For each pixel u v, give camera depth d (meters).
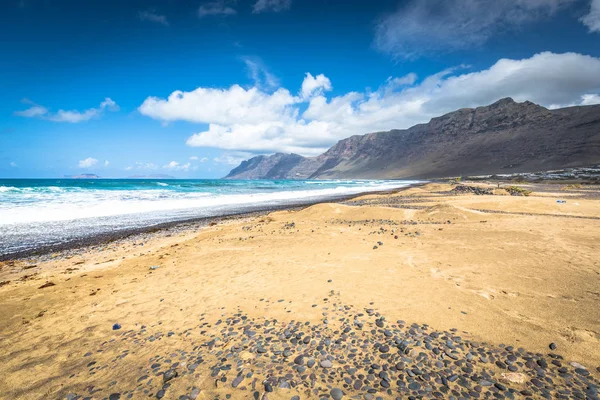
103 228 16.81
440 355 3.79
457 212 15.57
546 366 3.47
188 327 4.97
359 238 11.23
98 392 3.44
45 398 3.40
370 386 3.30
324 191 63.22
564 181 70.44
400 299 5.52
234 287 6.75
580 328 4.18
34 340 4.80
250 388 3.35
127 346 4.47
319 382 3.40
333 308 5.32
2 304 6.30
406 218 16.22
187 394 3.29
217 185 80.69
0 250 12.03
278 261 8.66
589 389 3.07
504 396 3.06
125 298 6.48
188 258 9.80
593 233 10.07
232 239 12.45
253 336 4.50
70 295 6.77
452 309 5.01
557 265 6.86
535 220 13.26
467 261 7.56
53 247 12.51
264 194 49.88
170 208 27.22
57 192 36.12
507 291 5.58
